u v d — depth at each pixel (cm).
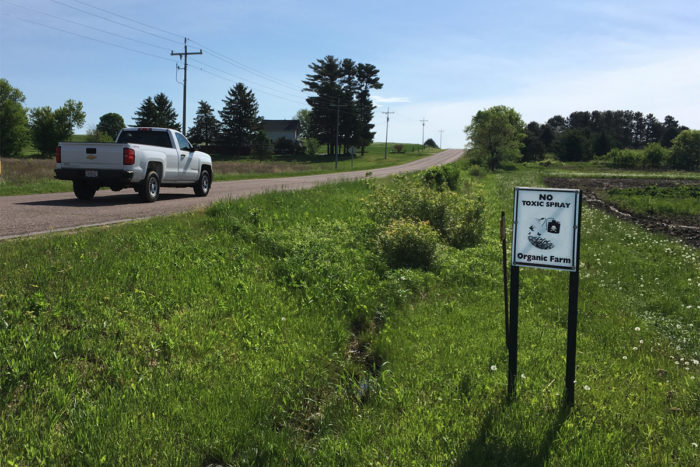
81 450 328
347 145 12050
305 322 613
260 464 340
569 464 340
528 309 730
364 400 454
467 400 433
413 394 445
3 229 848
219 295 633
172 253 753
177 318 545
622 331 653
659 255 1211
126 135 1522
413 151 17162
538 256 414
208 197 1616
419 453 352
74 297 535
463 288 838
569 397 421
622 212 2320
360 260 940
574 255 401
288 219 1166
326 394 464
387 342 580
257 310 618
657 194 3244
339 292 748
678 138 11456
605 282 927
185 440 351
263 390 430
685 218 2109
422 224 995
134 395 395
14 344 435
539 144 14300
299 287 740
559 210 404
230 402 404
